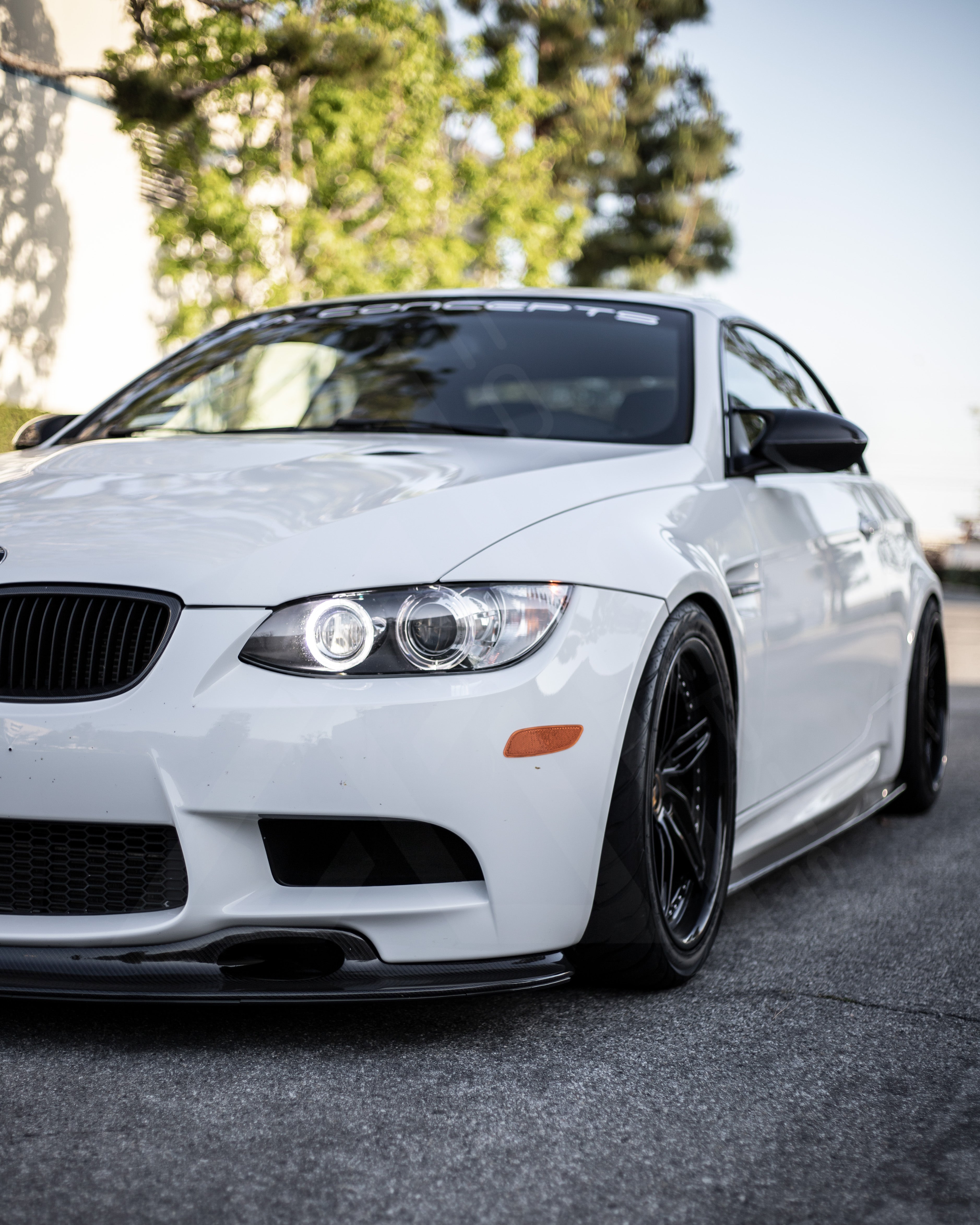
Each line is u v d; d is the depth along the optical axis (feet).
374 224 37.06
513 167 41.93
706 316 9.79
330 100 33.35
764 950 7.68
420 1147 4.85
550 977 6.02
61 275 37.40
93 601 5.85
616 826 6.30
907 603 11.46
